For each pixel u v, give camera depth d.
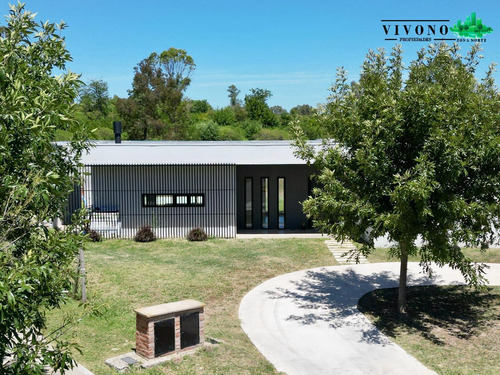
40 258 5.32
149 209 21.94
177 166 21.98
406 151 11.41
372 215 10.65
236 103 101.94
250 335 10.77
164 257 18.20
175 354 9.10
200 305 9.48
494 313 12.34
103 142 22.17
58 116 5.29
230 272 16.17
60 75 5.94
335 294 13.98
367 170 10.62
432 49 11.66
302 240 21.36
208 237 21.95
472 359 9.55
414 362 9.40
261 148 21.61
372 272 16.42
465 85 10.89
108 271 15.80
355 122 11.15
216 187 22.05
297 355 9.70
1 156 4.79
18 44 6.00
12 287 4.54
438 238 10.67
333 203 10.78
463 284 14.97
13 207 5.01
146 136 60.62
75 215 6.32
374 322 11.73
